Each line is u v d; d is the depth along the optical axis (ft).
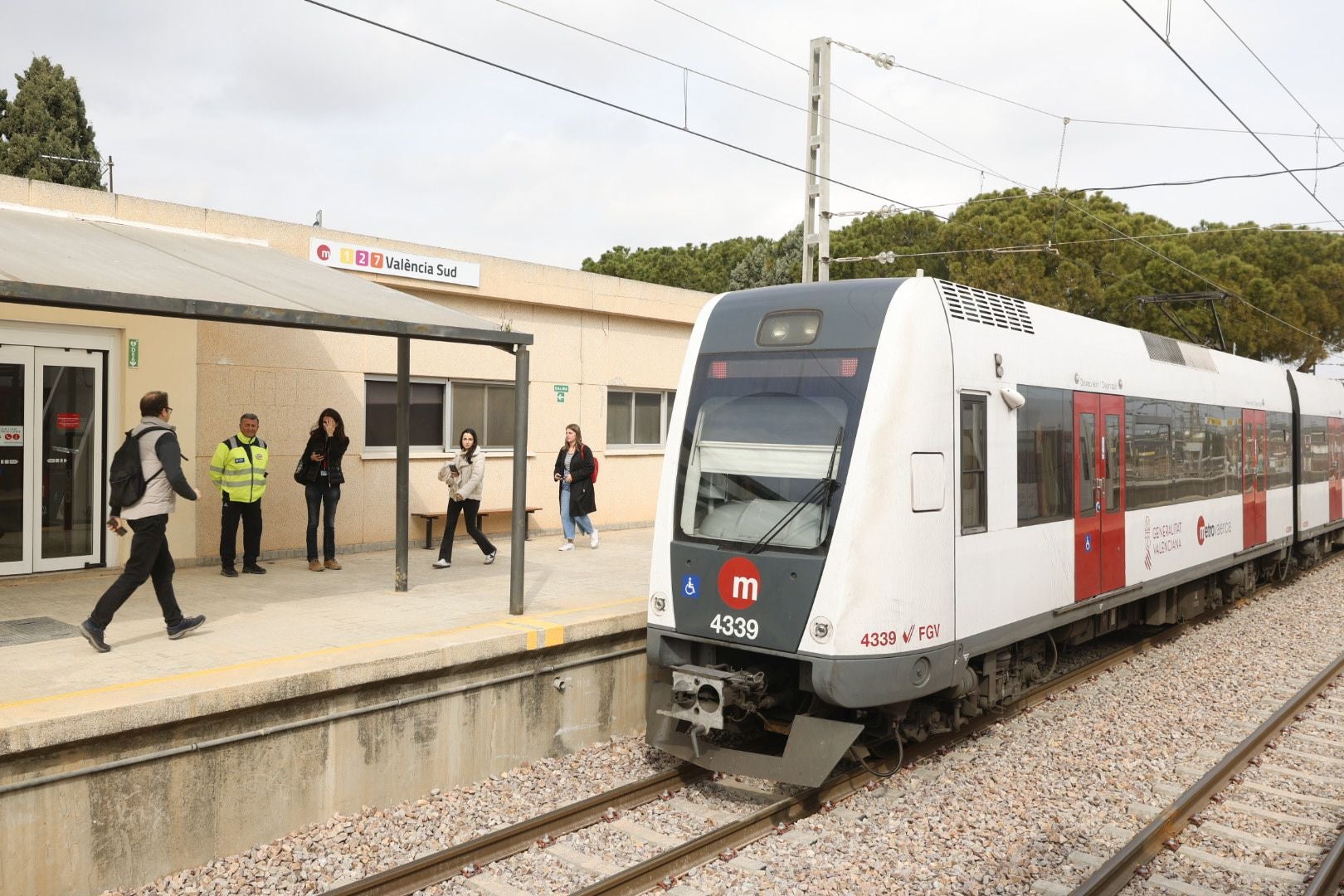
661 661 23.91
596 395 52.31
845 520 21.36
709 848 19.47
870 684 21.15
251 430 33.94
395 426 43.14
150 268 24.86
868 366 22.20
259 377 37.70
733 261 193.67
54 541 32.48
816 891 18.04
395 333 24.93
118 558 33.78
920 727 24.68
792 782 21.45
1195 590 40.81
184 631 24.21
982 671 25.38
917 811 21.75
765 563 22.11
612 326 53.06
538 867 19.01
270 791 20.31
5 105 128.36
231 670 20.62
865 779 23.67
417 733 23.00
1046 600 27.09
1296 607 47.09
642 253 203.00
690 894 17.90
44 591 29.99
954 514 23.12
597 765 25.45
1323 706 30.32
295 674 20.29
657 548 24.18
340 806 21.56
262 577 34.24
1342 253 116.67
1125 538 31.76
